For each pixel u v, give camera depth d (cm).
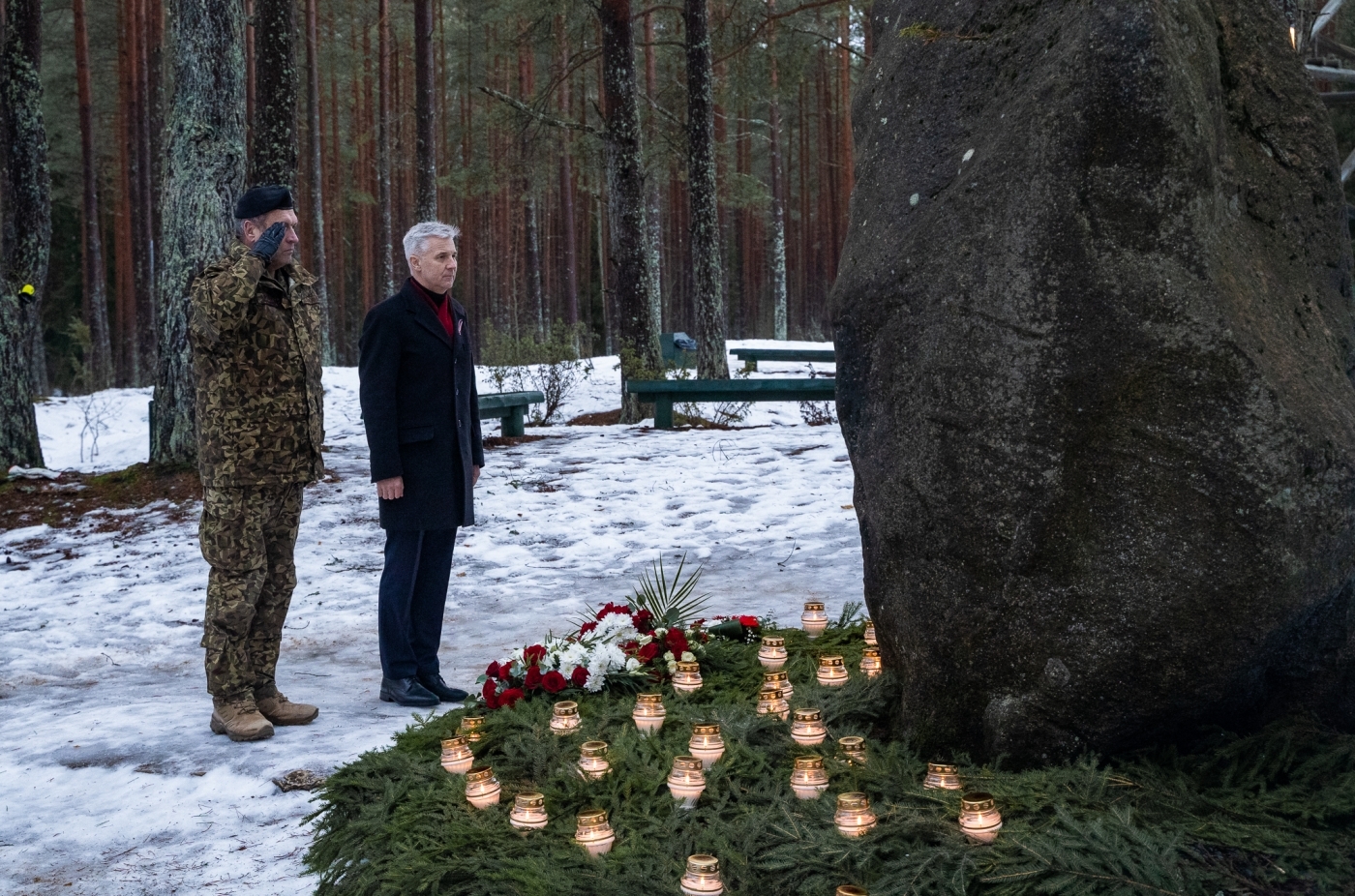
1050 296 262
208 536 423
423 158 2103
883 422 308
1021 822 238
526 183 3034
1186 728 273
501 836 259
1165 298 249
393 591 473
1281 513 241
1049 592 266
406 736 349
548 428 1499
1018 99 281
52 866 312
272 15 1138
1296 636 269
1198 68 270
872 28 374
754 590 679
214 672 422
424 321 468
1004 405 270
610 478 1065
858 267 319
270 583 442
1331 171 311
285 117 1150
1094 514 260
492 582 763
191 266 1087
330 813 309
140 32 2873
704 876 222
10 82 1191
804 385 1363
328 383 1941
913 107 325
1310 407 250
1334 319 299
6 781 388
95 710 488
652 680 398
